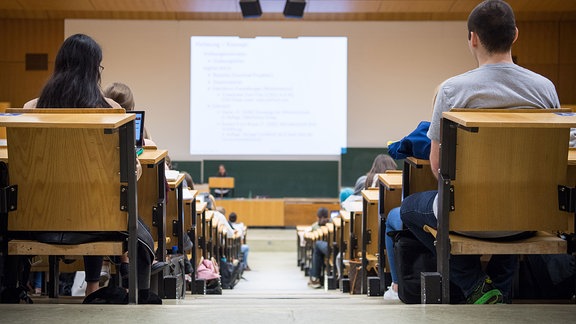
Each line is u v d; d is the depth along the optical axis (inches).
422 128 141.5
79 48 127.8
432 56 569.9
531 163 109.8
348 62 568.4
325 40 561.6
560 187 110.6
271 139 563.8
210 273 225.5
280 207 572.7
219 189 567.5
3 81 564.1
